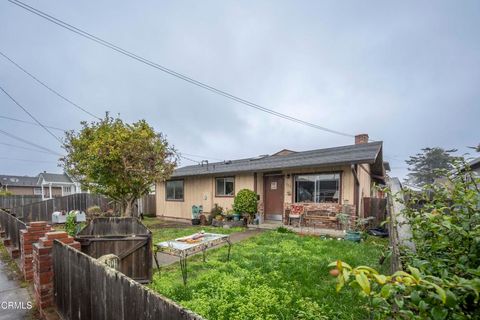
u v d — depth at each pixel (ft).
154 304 5.29
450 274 4.51
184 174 47.60
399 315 3.95
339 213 29.09
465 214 5.41
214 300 11.76
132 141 27.81
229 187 42.45
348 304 11.23
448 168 7.09
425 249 5.75
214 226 38.60
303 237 26.86
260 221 36.94
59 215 42.80
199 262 18.71
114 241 14.70
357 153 30.96
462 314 3.47
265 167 34.91
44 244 11.07
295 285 13.58
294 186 35.01
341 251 20.63
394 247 8.00
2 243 25.29
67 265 9.59
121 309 6.41
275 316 10.46
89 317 7.97
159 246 15.78
